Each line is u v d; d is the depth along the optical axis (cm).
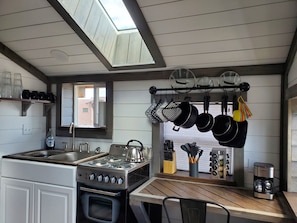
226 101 204
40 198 219
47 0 164
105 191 195
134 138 250
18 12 183
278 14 150
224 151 214
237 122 193
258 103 205
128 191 192
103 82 268
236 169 209
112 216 194
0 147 236
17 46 230
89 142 273
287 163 181
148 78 241
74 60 240
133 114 251
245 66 207
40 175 220
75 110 285
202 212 151
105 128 262
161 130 242
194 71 224
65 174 211
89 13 197
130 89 253
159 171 236
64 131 284
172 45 194
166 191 192
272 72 199
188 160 239
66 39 208
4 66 235
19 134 256
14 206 231
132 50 237
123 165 208
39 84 278
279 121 199
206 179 216
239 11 153
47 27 195
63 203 211
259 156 205
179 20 167
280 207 160
